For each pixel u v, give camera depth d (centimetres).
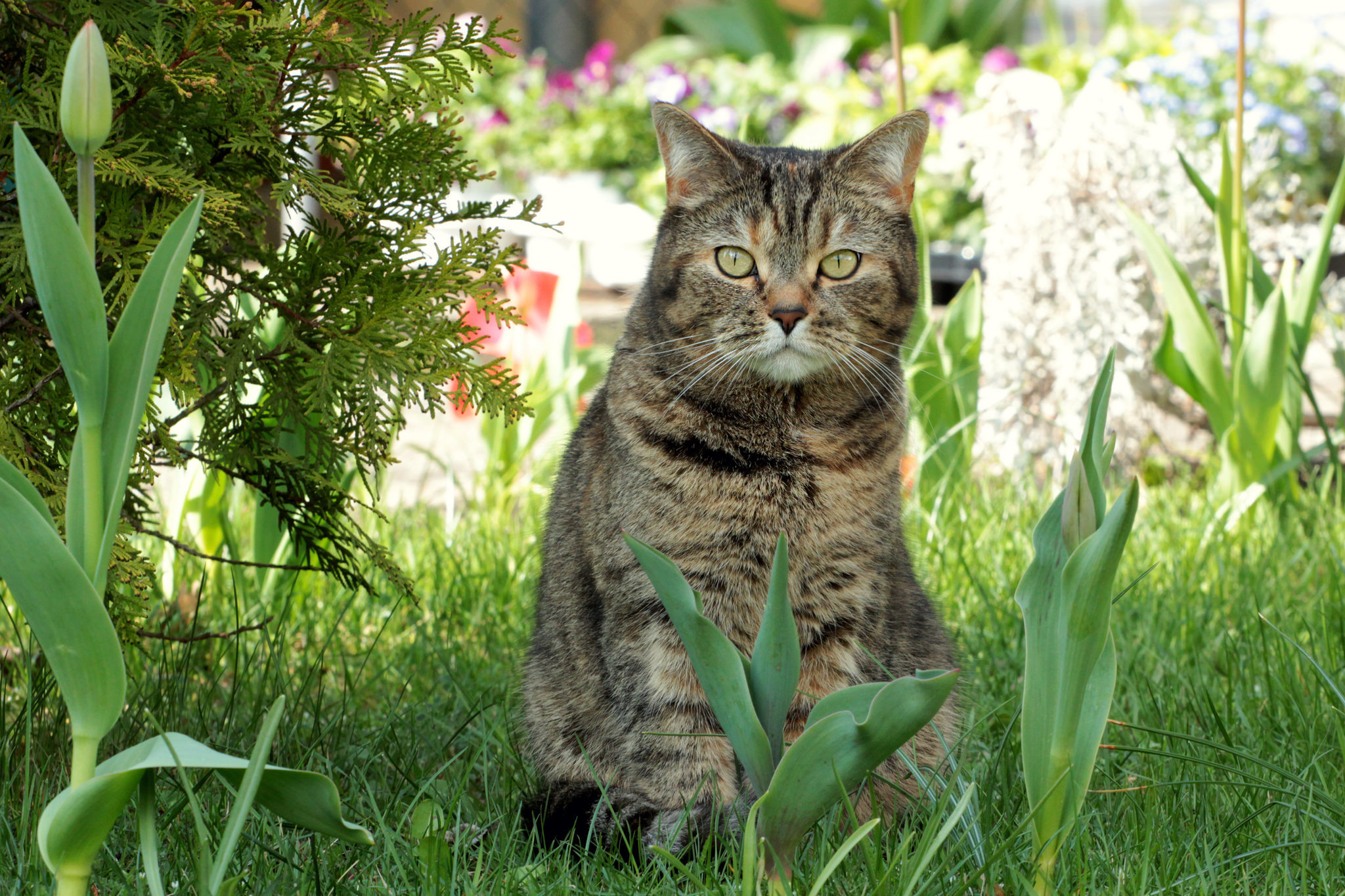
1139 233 506
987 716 269
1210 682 333
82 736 169
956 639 342
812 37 1171
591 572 280
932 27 1176
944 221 948
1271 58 833
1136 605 395
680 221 295
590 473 290
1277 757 276
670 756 265
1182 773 262
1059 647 193
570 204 929
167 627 357
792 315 275
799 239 282
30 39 244
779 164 290
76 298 161
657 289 298
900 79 443
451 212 278
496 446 575
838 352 280
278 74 249
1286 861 214
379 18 261
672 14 1291
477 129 1116
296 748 284
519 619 405
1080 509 187
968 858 224
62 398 245
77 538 170
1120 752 289
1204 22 964
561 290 573
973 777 250
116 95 235
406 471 679
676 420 272
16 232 228
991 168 589
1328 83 838
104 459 171
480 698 321
